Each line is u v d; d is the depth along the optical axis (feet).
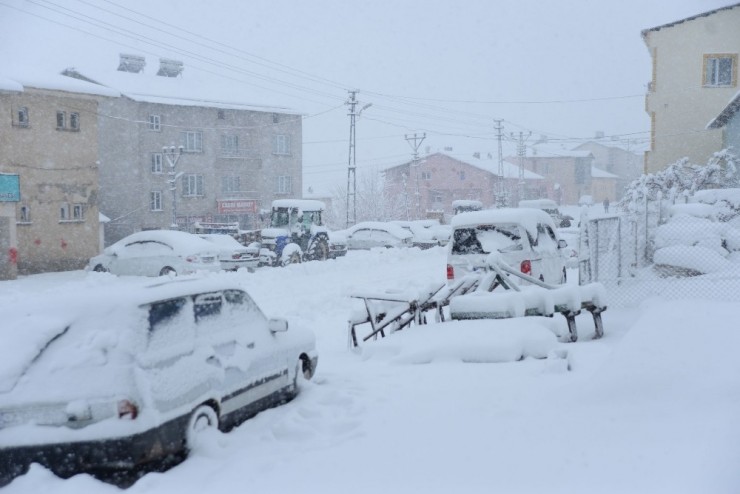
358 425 20.89
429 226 129.29
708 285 44.96
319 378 27.43
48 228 101.24
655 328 22.20
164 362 18.19
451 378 26.12
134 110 166.81
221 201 181.57
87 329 18.17
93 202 107.86
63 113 103.50
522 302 32.99
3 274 83.82
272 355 23.27
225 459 18.24
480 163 298.97
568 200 342.44
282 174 197.98
